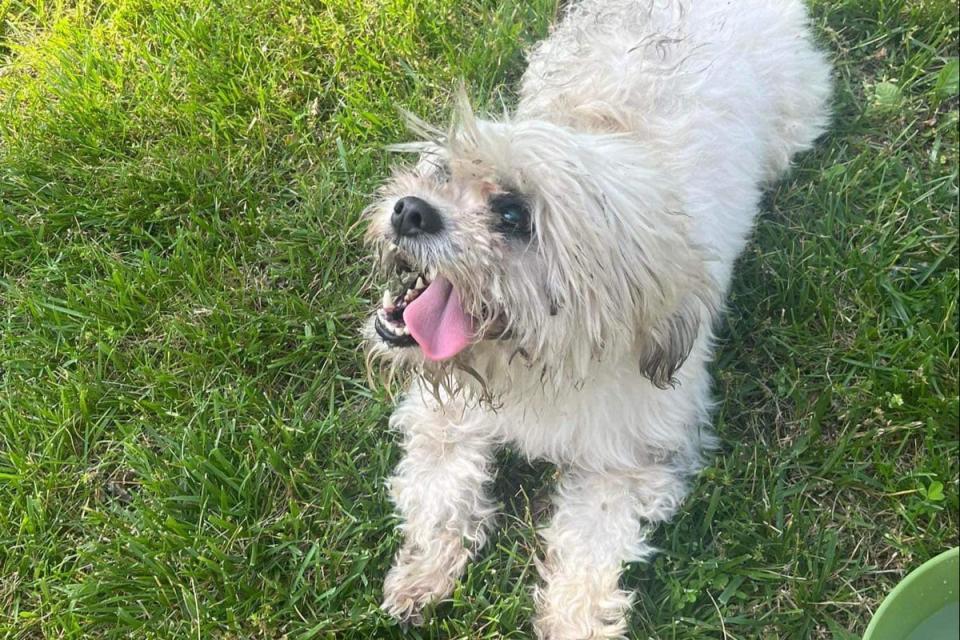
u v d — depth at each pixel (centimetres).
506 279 60
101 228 88
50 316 82
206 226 85
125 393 79
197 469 74
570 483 71
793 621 69
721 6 80
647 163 64
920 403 73
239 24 95
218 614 70
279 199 88
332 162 88
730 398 76
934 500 70
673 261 61
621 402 67
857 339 76
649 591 70
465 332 61
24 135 91
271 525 72
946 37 88
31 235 86
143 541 72
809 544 71
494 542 73
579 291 59
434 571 70
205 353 80
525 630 69
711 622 69
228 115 91
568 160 59
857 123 86
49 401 78
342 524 72
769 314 79
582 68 76
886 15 90
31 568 73
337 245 84
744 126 76
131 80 94
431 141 66
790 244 82
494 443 73
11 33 101
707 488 72
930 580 63
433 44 94
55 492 75
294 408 77
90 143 90
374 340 70
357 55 93
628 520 69
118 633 70
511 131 60
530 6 94
